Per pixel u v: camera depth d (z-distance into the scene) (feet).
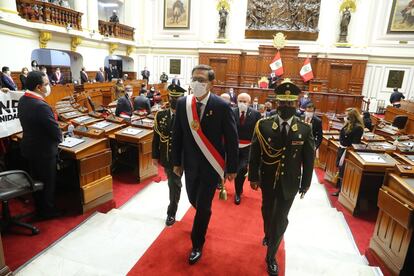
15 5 28.17
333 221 11.78
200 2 50.88
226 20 49.90
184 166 8.19
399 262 8.01
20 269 7.23
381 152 13.44
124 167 16.58
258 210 12.33
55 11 33.42
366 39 45.44
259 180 8.13
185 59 53.42
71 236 8.82
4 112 11.88
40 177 9.72
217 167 7.78
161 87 46.55
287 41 48.01
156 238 8.80
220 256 8.13
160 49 54.24
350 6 44.86
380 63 45.42
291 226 11.27
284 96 7.37
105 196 11.58
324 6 46.03
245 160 12.36
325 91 46.57
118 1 52.24
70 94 27.76
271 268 7.45
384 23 44.37
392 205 8.36
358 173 12.42
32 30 31.17
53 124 9.47
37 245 8.61
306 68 43.70
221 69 50.80
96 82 36.96
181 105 7.88
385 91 45.91
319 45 47.06
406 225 7.69
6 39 27.86
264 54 48.34
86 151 10.59
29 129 9.39
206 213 7.86
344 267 7.88
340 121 25.55
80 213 10.64
